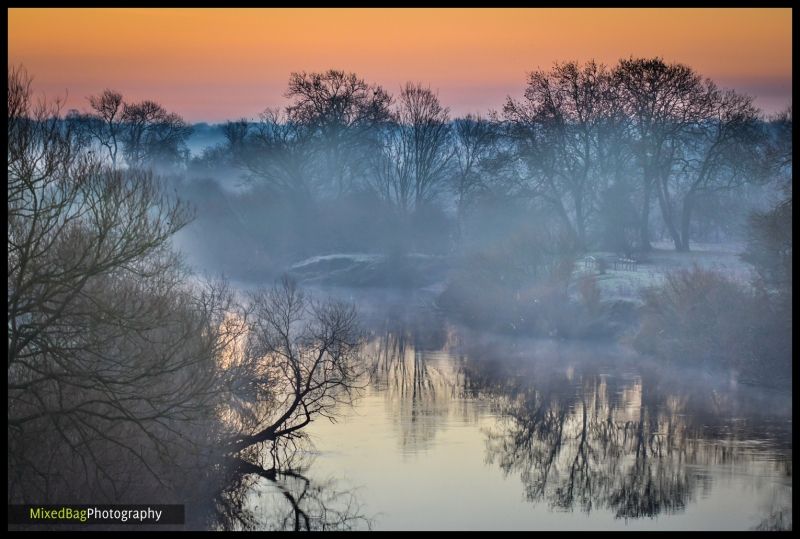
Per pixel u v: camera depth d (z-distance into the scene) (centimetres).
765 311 5688
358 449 4103
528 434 4453
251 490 3531
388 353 6756
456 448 4172
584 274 8200
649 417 4794
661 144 9631
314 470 3775
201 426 3130
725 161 9456
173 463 2792
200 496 3189
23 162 2683
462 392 5362
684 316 6175
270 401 3741
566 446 4256
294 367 3734
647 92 9606
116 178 3103
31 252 2616
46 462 2714
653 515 3375
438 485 3650
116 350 2962
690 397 5216
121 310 2720
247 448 3728
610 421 4716
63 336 2692
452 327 8112
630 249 9519
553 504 3488
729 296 5969
